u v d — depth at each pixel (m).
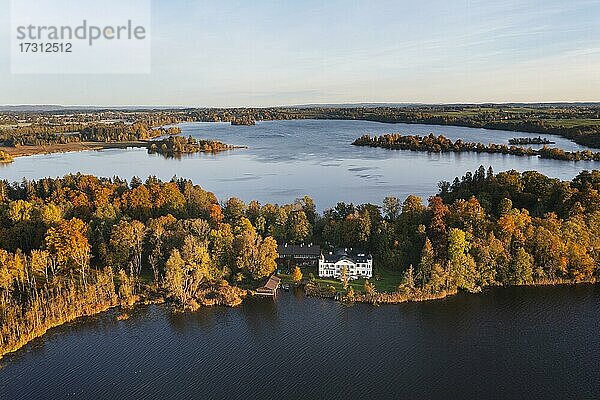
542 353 116.31
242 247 152.88
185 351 118.25
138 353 117.25
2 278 130.00
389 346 119.88
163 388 104.50
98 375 108.50
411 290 143.75
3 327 117.75
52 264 143.62
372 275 155.50
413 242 161.50
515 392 102.94
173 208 188.25
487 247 150.88
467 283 147.88
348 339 123.12
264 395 102.38
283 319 133.50
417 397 101.62
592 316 132.25
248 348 119.56
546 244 151.75
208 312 137.62
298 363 113.38
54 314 129.38
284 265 163.62
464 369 110.69
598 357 114.50
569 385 105.00
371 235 169.50
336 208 192.38
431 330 126.94
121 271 142.75
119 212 182.88
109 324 130.25
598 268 152.25
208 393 102.94
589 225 158.50
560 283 151.25
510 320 131.00
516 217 159.62
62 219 170.88
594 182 190.38
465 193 199.50
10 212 173.88
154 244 155.75
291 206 191.12
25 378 107.31
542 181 195.50
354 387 104.75
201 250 146.12
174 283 140.62
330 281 153.75
